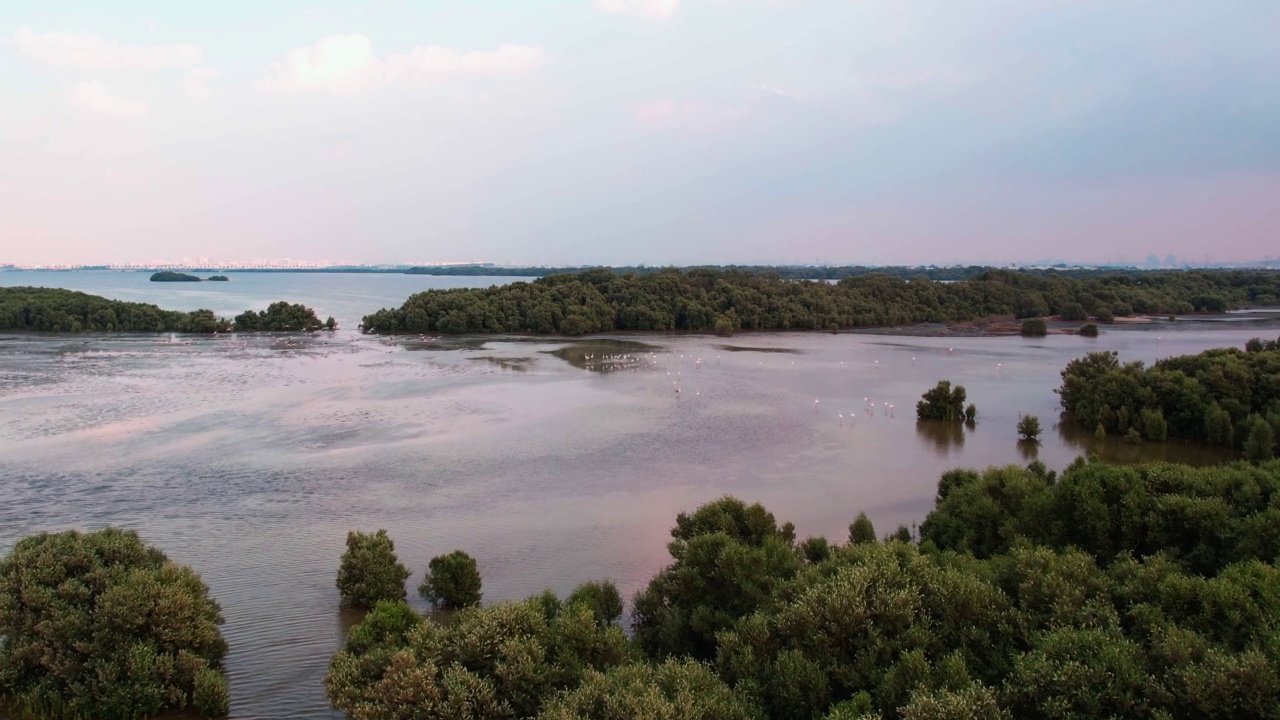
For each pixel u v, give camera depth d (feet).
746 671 104.37
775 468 244.01
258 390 366.02
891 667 98.89
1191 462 256.11
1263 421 250.57
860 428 302.25
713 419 313.32
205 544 177.06
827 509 204.74
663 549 176.55
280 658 127.34
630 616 143.43
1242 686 86.33
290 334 614.34
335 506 203.92
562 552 174.50
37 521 189.47
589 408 333.01
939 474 240.12
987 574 122.93
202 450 255.50
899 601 107.65
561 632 109.40
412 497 211.61
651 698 88.02
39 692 111.34
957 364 477.77
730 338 629.92
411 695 96.02
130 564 131.44
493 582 158.81
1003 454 265.95
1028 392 382.22
